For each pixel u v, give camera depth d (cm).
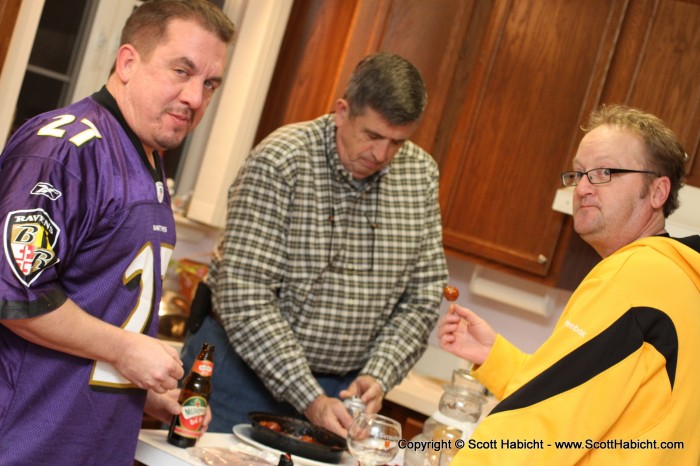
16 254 129
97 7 308
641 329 142
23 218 131
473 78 341
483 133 341
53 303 134
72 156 138
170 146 155
